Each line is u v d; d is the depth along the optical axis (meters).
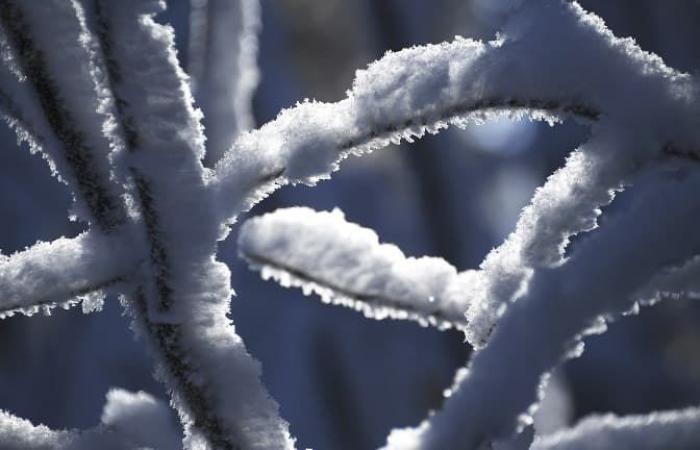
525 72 1.54
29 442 1.58
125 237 1.55
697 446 1.58
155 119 1.53
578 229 1.56
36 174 3.67
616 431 1.59
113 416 1.60
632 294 1.53
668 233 1.53
